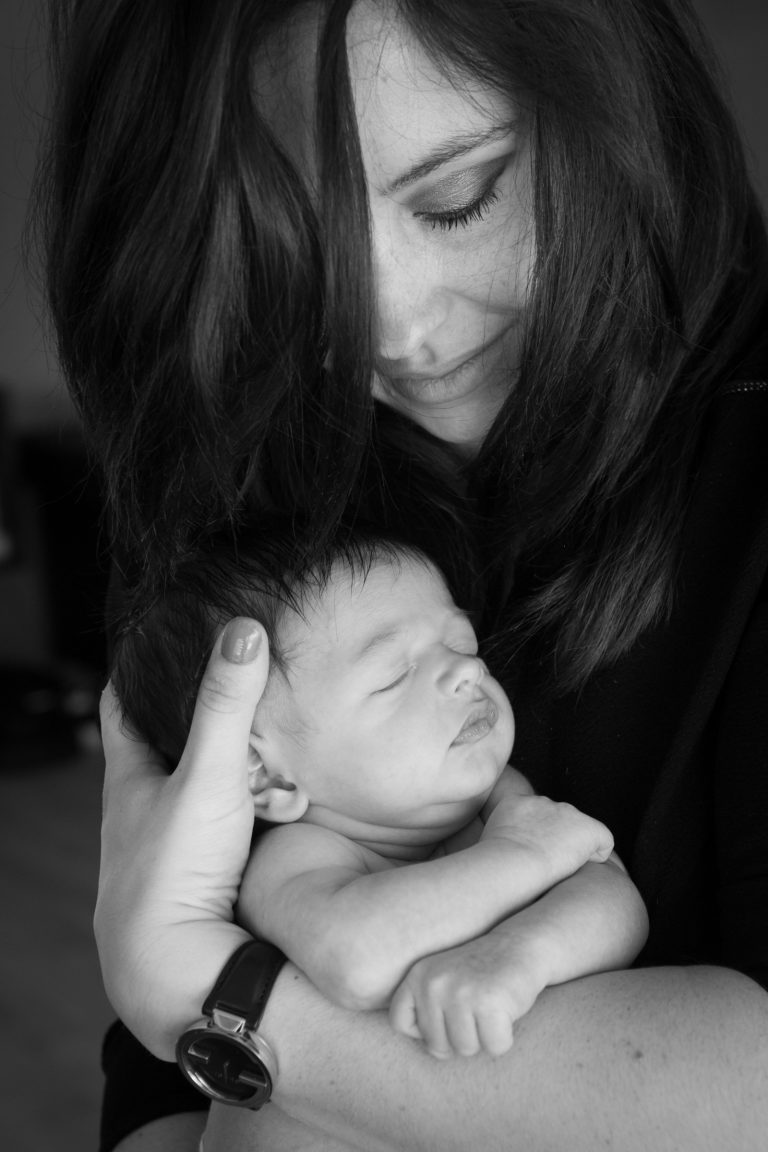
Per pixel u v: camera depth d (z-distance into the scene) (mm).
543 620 1216
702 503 1165
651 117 1165
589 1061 931
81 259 1233
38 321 1411
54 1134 2900
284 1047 1032
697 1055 907
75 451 6141
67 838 4543
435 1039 966
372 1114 985
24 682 5496
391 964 1019
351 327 1148
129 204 1171
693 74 1206
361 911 1047
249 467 1268
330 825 1278
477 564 1356
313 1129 1109
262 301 1168
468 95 1100
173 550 1268
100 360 1257
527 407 1212
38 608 6188
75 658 6098
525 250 1188
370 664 1246
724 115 1229
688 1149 888
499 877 1073
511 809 1154
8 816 4789
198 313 1164
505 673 1268
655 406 1195
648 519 1165
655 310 1191
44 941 3799
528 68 1093
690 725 1084
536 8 1095
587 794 1187
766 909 991
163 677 1305
